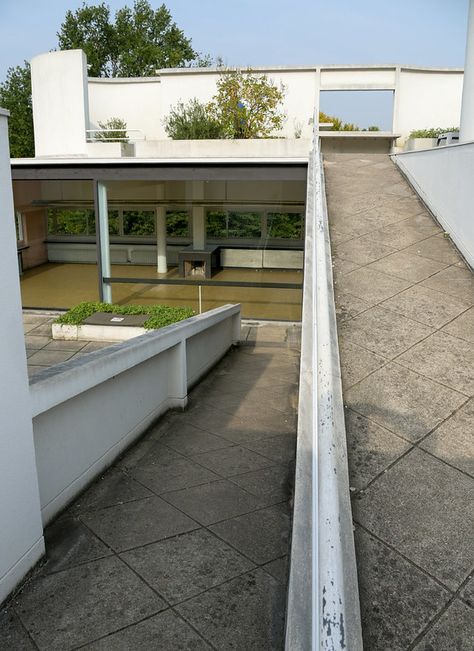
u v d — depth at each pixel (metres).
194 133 13.70
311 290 4.36
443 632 2.04
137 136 16.62
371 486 2.84
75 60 14.38
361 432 3.28
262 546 3.20
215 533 3.34
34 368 8.73
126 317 10.76
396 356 4.12
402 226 7.01
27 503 2.85
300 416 2.91
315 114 9.84
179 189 11.62
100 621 2.58
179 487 4.00
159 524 3.45
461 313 4.77
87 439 3.89
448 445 3.16
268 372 8.05
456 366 3.97
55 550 3.15
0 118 2.55
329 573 1.59
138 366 4.88
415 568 2.33
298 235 11.63
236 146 12.24
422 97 17.31
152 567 2.99
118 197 11.68
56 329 10.27
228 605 2.68
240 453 4.72
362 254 6.15
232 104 13.78
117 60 45.69
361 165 10.42
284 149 12.09
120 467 4.35
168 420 5.64
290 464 4.48
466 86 8.46
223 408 6.11
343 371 3.92
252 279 11.95
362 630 2.04
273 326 11.64
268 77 16.75
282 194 11.45
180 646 2.43
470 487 2.83
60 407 3.47
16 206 13.37
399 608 2.14
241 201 11.53
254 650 2.40
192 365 7.00
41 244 13.55
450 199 6.52
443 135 13.53
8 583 2.71
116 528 3.39
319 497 1.89
